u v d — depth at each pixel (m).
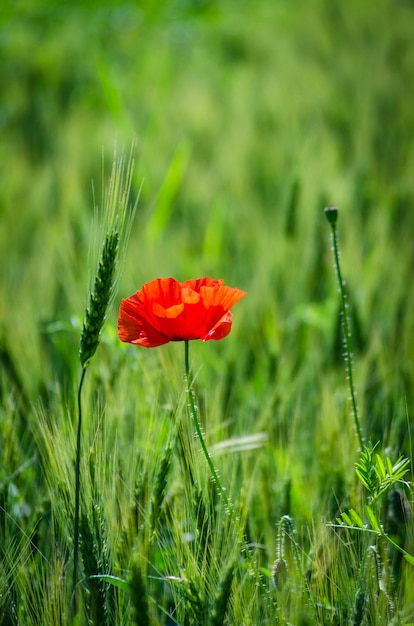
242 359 1.71
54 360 1.68
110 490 1.36
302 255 2.13
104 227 1.29
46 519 1.42
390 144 3.30
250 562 1.31
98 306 1.28
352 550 1.34
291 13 7.04
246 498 1.38
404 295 1.81
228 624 1.29
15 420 1.50
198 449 1.36
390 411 1.55
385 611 1.29
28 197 2.93
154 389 1.51
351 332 1.65
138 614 1.23
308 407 1.59
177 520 1.35
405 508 1.33
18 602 1.34
